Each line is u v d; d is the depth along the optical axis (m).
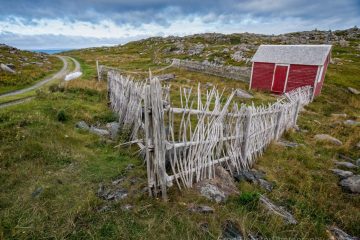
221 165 5.06
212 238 3.00
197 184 4.25
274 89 18.73
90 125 7.35
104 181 4.18
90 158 5.00
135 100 5.88
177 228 3.14
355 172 5.39
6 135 5.35
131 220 3.20
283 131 8.07
